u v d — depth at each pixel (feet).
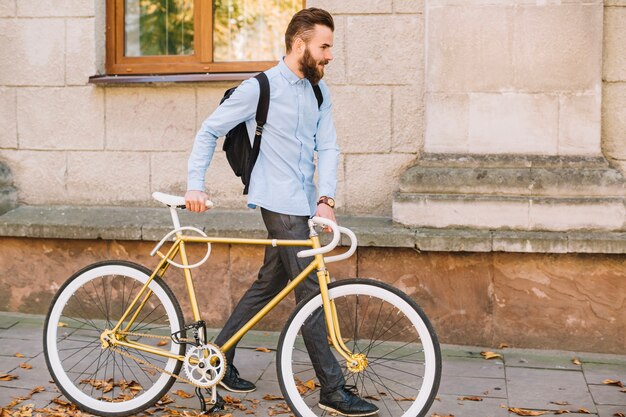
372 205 16.94
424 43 16.38
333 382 12.45
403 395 13.51
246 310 13.15
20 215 17.52
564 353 15.71
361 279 11.85
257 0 17.81
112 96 17.66
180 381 13.66
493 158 15.78
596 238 15.12
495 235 15.40
